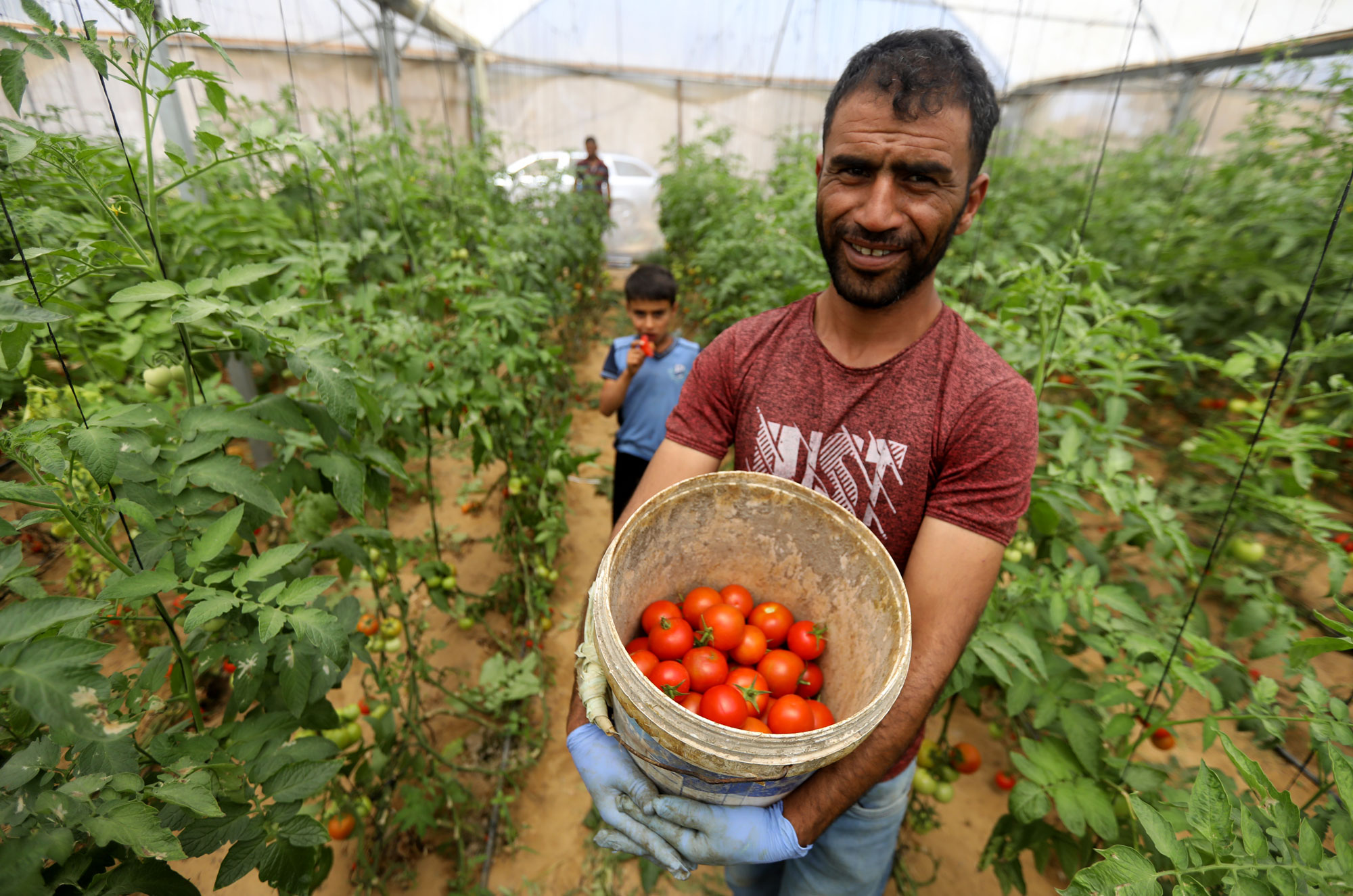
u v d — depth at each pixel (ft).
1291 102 14.06
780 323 3.82
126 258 3.62
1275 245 11.95
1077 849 5.52
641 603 3.48
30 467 2.95
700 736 2.46
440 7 26.61
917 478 3.39
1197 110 26.40
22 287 3.25
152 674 3.59
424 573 8.07
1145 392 14.74
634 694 2.54
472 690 8.23
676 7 33.14
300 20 19.85
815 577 3.51
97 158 4.68
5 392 5.46
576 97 35.45
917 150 2.87
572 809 7.50
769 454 3.77
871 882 4.52
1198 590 4.90
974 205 3.29
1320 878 2.68
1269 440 7.12
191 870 6.21
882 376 3.45
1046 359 6.48
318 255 6.35
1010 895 6.38
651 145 37.19
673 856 2.88
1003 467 3.14
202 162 8.76
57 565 7.11
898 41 2.97
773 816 2.98
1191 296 13.66
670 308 8.86
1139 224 14.80
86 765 2.69
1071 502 5.90
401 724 8.08
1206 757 7.92
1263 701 4.36
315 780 3.49
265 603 3.32
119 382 6.40
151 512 3.49
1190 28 24.66
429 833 7.04
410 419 6.42
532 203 18.39
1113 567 10.57
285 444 4.61
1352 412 7.35
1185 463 12.12
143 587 3.08
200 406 3.84
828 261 3.30
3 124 3.18
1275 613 7.09
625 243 35.50
